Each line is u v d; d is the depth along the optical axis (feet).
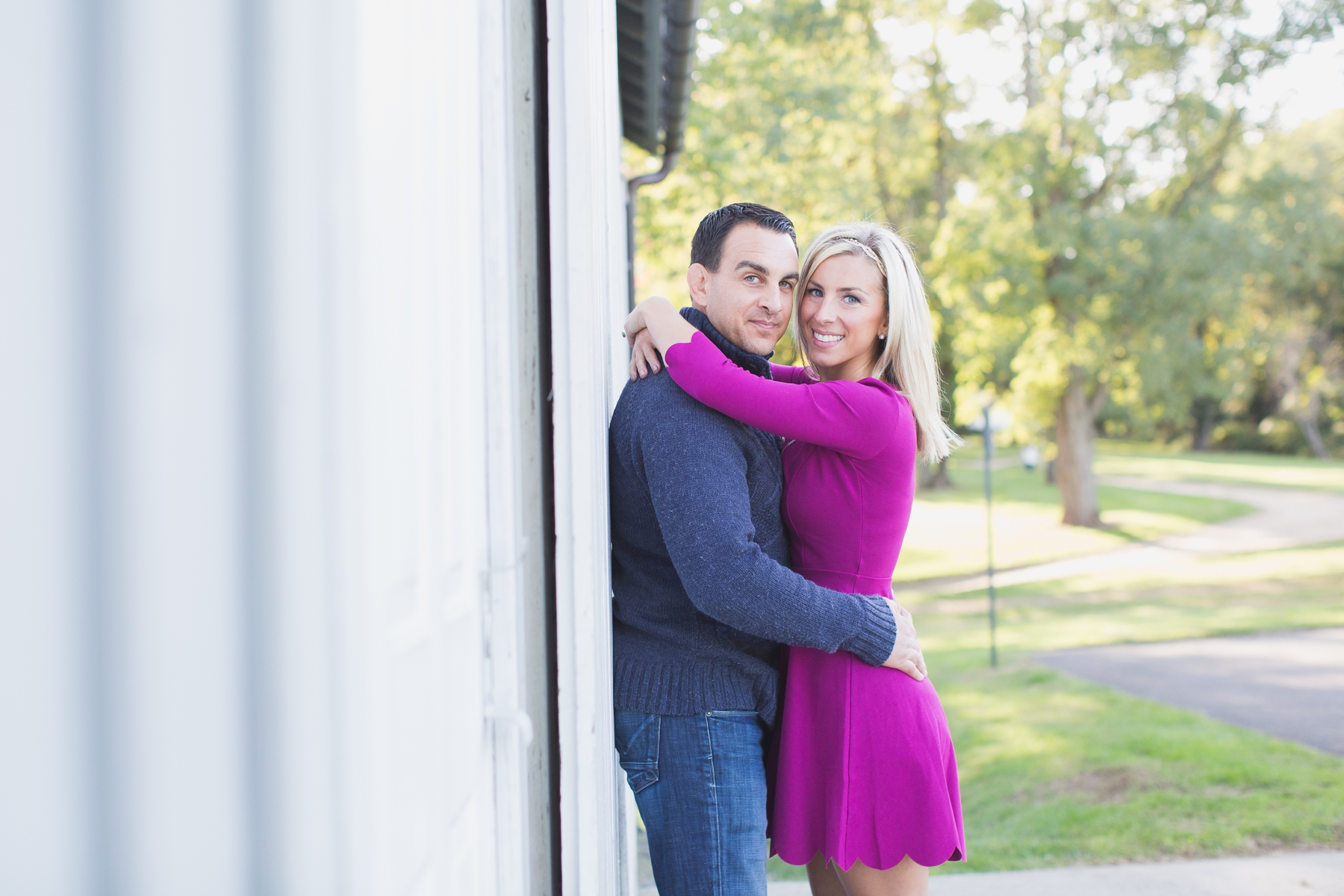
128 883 1.48
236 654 1.64
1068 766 16.11
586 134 4.94
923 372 6.48
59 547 1.40
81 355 1.42
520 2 4.93
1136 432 143.54
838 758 5.67
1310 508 70.08
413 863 2.42
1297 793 14.10
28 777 1.38
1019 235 53.83
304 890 1.77
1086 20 54.49
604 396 5.58
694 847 5.38
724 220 5.95
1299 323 102.99
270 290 1.72
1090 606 39.42
